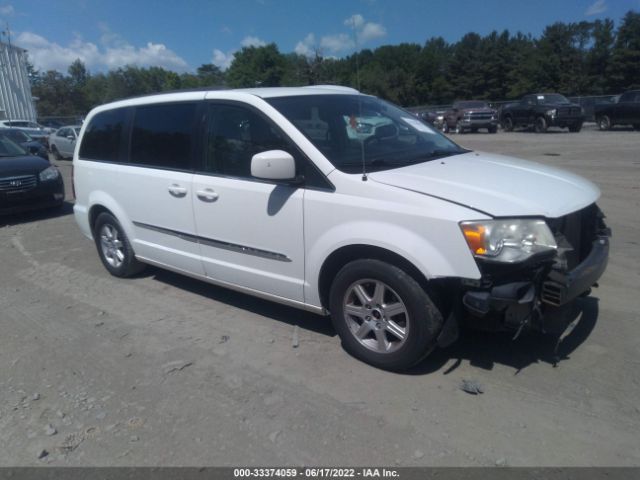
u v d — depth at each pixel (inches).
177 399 132.1
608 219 280.8
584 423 115.5
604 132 924.6
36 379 145.0
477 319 129.5
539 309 123.7
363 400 127.7
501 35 2780.5
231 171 163.2
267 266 158.2
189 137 176.6
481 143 793.6
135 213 200.8
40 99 2783.0
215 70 2824.8
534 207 122.4
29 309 195.6
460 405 123.9
